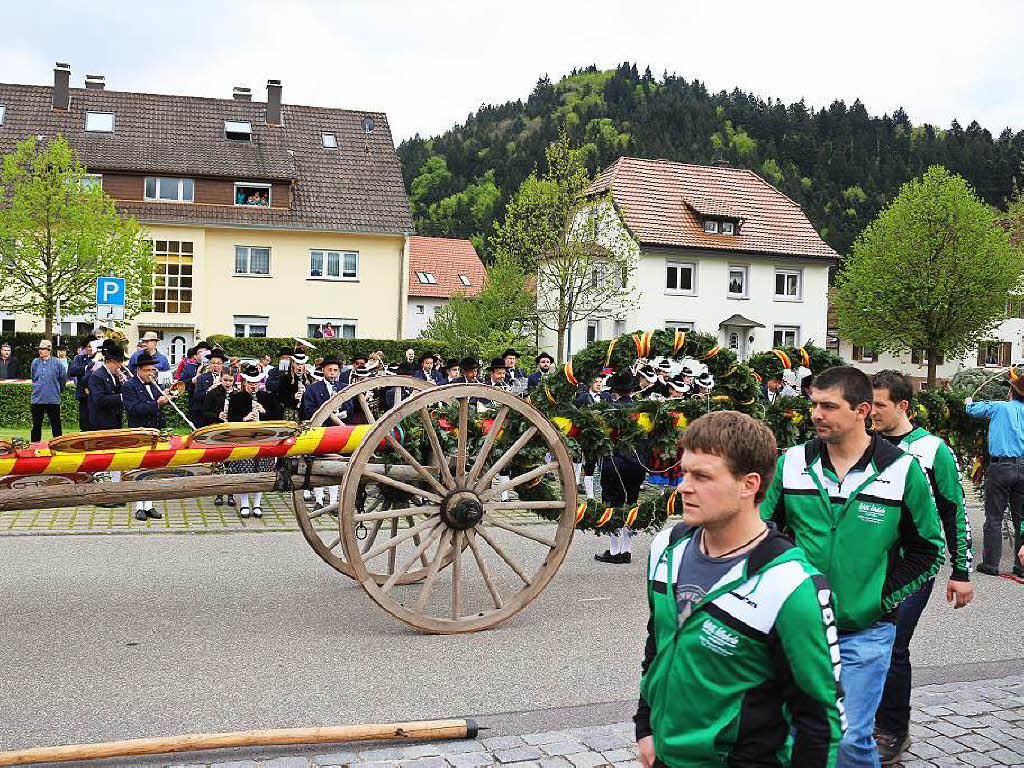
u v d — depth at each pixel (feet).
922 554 12.79
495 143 482.28
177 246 115.03
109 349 36.73
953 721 16.74
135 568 27.07
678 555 8.76
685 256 135.23
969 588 14.89
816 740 7.98
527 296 122.42
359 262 121.60
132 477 21.45
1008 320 178.19
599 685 18.37
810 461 13.16
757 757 8.20
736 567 8.30
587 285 111.34
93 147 116.78
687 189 143.13
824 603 8.10
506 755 14.56
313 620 22.44
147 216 113.39
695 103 548.72
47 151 95.71
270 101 127.34
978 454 34.68
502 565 29.50
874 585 12.60
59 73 120.06
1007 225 175.73
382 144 130.31
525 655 20.21
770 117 488.44
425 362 49.34
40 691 17.21
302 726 15.89
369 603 24.22
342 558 26.86
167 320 114.73
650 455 27.53
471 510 21.77
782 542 8.36
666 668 8.60
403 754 14.53
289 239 119.24
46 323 90.68
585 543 33.50
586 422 25.73
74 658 19.12
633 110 586.86
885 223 151.23
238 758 14.29
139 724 15.78
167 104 124.57
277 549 30.30
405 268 122.83
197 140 121.60
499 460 22.70
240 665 18.98
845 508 12.73
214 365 38.96
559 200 108.17
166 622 21.86
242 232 117.80
